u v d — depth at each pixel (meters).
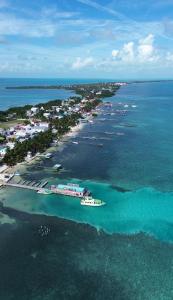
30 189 132.88
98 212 112.62
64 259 86.88
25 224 104.88
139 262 85.19
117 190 130.62
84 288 76.69
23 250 91.12
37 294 75.25
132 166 161.62
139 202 119.50
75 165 164.75
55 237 97.38
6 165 162.50
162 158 175.50
